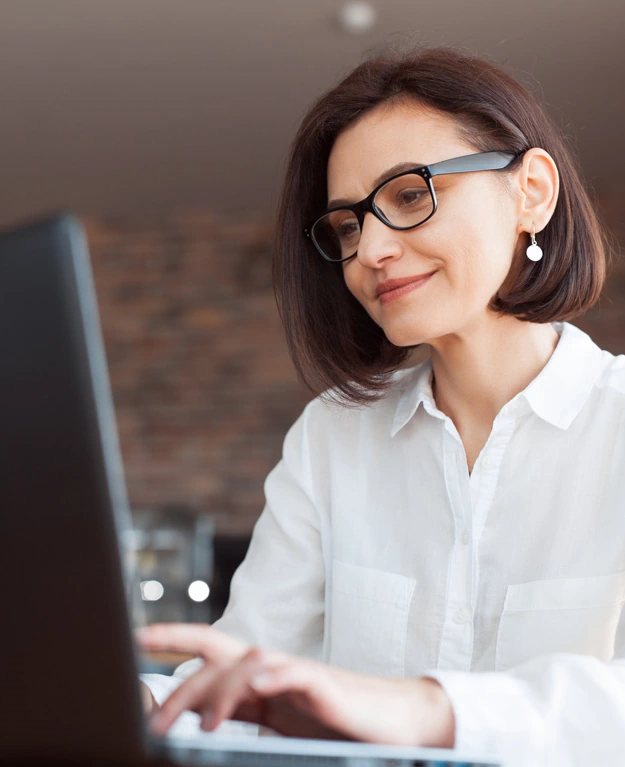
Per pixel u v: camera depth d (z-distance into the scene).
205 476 5.97
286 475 1.36
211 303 6.12
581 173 1.32
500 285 1.15
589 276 1.21
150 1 3.94
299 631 1.32
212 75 4.50
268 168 5.52
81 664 0.52
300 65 4.41
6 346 0.52
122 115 4.89
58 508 0.52
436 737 0.64
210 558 5.19
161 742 0.54
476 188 1.11
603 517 1.13
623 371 1.19
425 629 1.19
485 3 3.94
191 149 5.29
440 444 1.24
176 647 0.72
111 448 0.52
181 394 6.07
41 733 0.53
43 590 0.52
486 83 1.13
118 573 0.52
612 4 3.93
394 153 1.11
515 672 0.71
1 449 0.52
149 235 6.23
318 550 1.33
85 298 0.51
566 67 4.38
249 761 0.55
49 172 5.55
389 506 1.26
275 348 6.03
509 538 1.17
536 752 0.65
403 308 1.11
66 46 4.26
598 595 1.11
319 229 1.24
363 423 1.32
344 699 0.62
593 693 0.68
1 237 0.52
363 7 3.97
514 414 1.18
